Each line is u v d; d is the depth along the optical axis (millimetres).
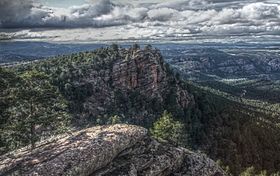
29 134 60688
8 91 58812
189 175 51938
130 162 47688
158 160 49688
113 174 45469
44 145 49281
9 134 59500
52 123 62188
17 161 44438
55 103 63000
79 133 50938
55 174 41531
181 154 53281
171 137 100500
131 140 49844
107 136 48906
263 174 112500
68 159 43656
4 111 58531
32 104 57938
